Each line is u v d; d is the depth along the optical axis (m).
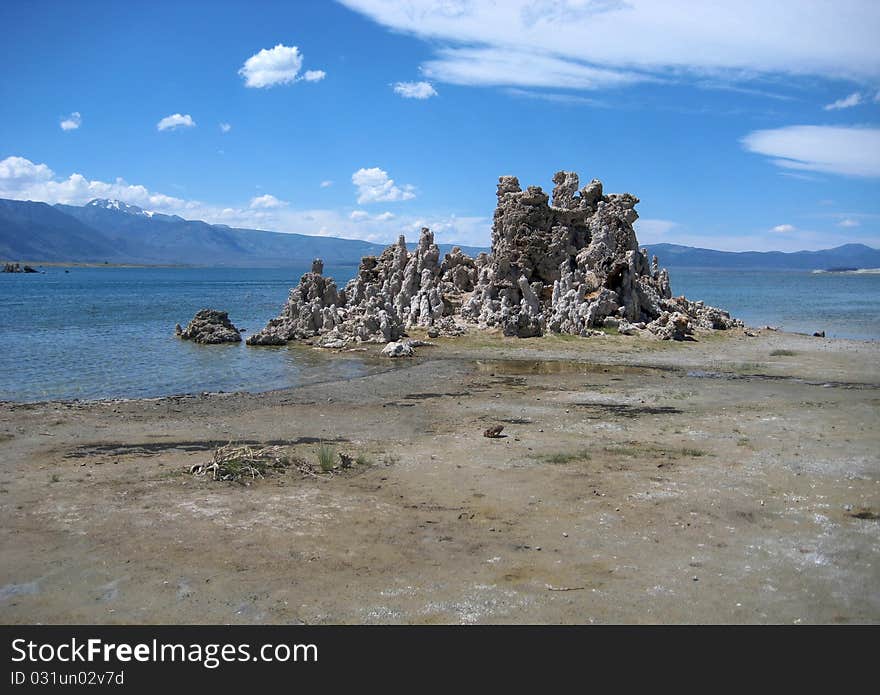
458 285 58.31
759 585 11.24
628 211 55.50
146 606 10.30
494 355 41.22
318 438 21.11
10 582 10.94
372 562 11.88
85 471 16.89
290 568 11.59
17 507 14.18
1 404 25.81
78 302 97.00
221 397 28.38
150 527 13.23
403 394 29.30
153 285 169.00
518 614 10.24
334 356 41.62
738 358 40.53
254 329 60.59
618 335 47.69
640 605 10.54
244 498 15.02
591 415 24.77
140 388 31.34
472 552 12.38
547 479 16.69
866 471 17.53
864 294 143.88
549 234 53.78
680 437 21.20
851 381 33.09
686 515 14.33
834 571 11.79
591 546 12.72
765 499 15.38
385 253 61.53
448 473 17.14
